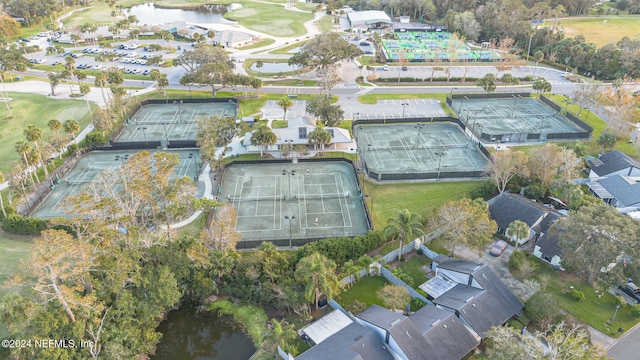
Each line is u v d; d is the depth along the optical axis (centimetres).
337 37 18975
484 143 14288
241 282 8412
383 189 11769
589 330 7538
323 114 14188
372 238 9312
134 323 7262
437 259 9025
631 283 8425
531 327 7656
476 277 8038
